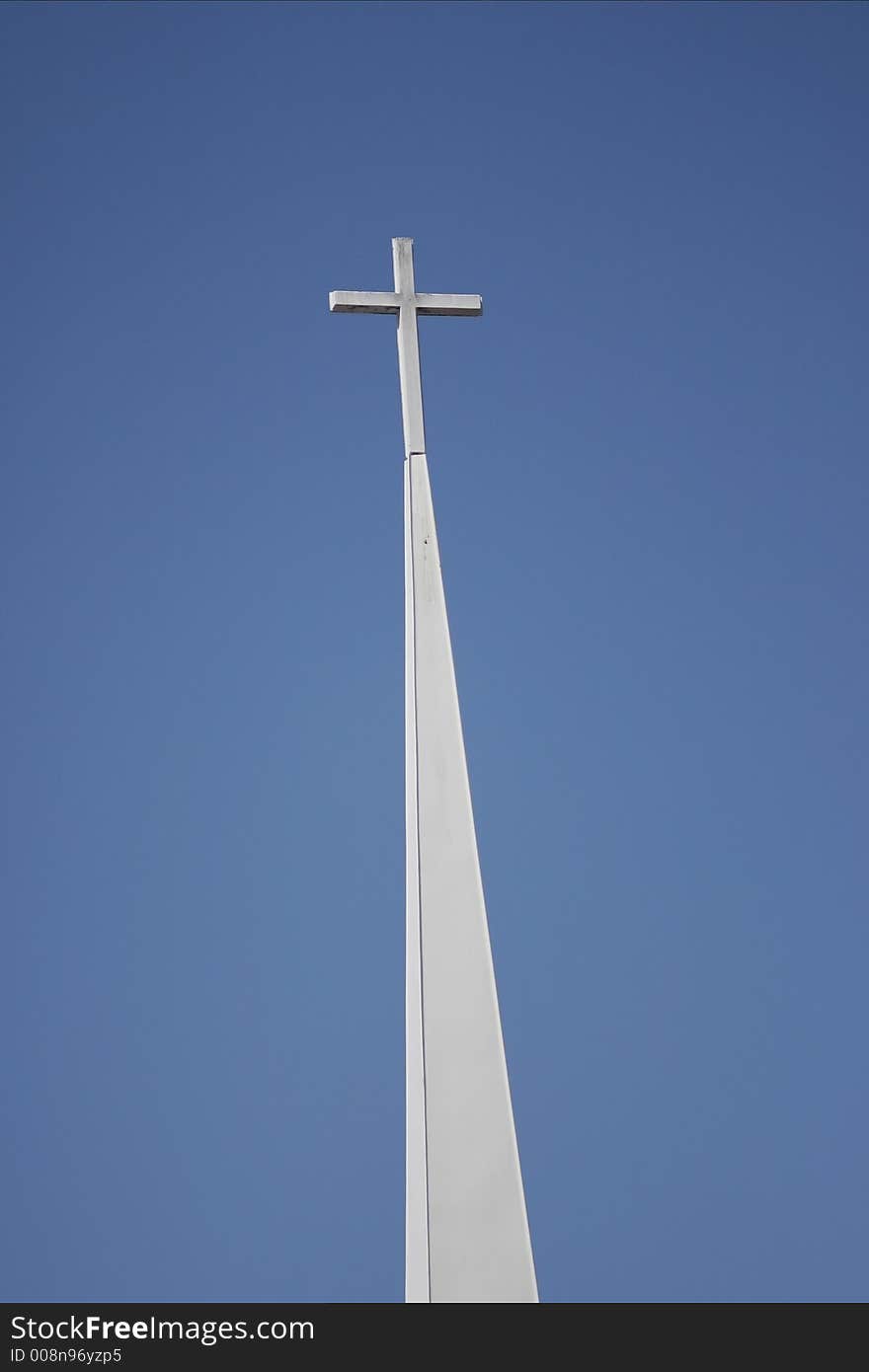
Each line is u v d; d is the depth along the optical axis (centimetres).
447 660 1356
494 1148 1198
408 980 1324
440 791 1305
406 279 1534
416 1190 1238
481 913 1268
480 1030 1231
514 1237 1179
